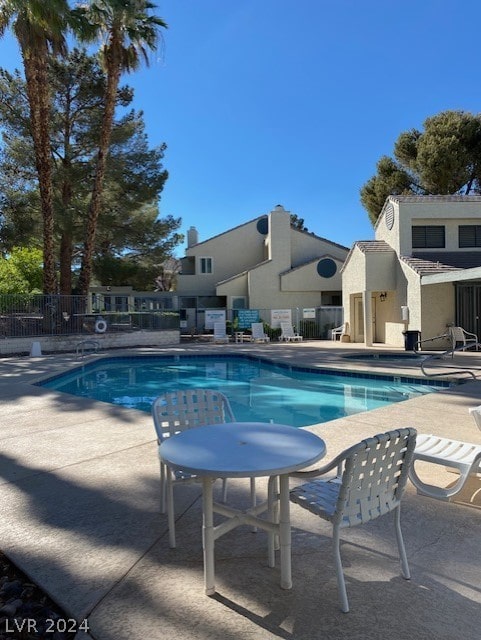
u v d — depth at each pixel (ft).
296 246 102.37
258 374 47.67
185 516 11.93
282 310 82.74
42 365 46.16
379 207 112.78
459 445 13.28
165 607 8.16
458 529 11.02
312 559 9.68
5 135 73.00
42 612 8.27
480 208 63.00
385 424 21.33
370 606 8.10
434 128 102.78
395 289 64.08
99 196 67.56
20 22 52.60
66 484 14.28
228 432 10.37
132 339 69.36
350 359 49.52
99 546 10.41
